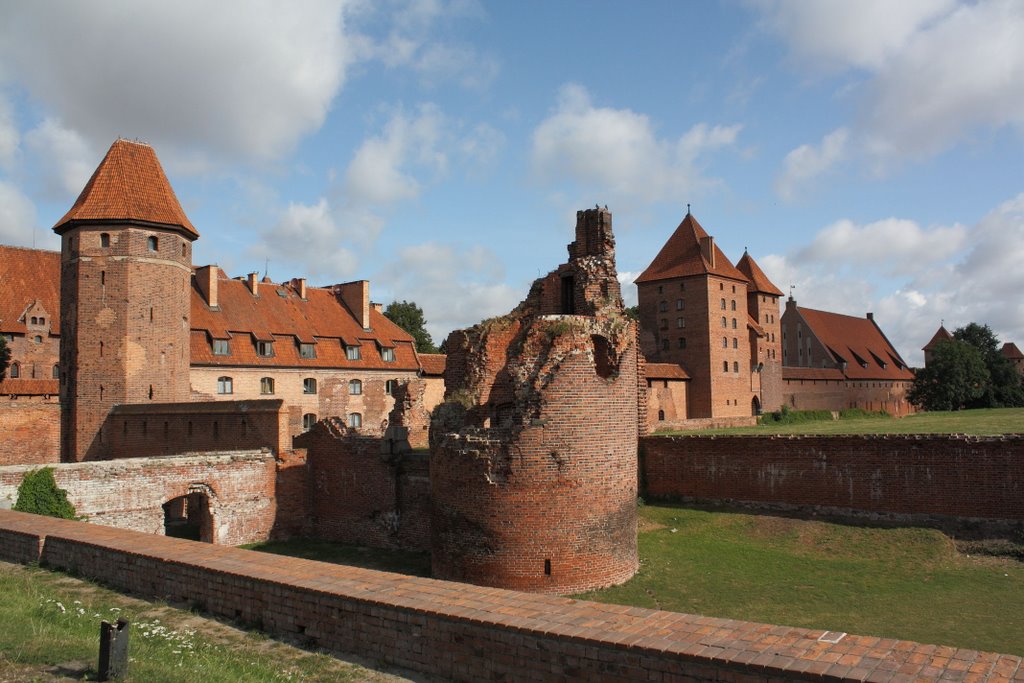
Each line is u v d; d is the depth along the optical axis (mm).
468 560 20875
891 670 7555
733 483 29250
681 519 28469
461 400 23531
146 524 27250
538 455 20344
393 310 101500
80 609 12531
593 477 20812
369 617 10672
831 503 26844
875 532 25016
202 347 53875
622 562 21500
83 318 42438
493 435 20812
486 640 9570
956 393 87500
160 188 45094
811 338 103438
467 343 24703
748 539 26125
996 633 16984
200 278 57031
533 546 20266
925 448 24984
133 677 9070
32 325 61219
